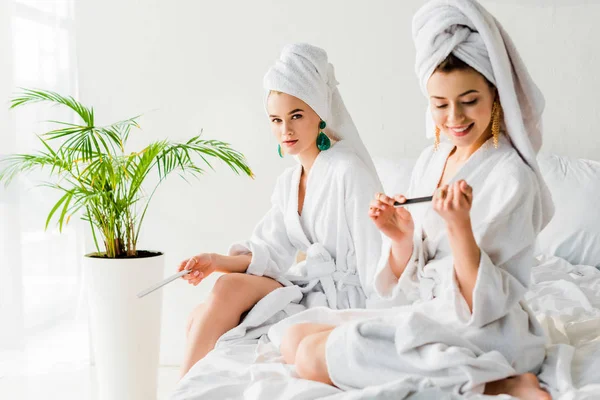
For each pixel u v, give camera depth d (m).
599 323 1.49
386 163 2.53
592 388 1.11
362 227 1.80
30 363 2.83
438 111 1.39
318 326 1.36
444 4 1.35
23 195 2.83
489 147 1.44
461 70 1.33
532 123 1.44
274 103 1.87
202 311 1.66
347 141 1.98
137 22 2.83
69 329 2.90
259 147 2.79
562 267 2.15
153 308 2.26
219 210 2.83
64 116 2.88
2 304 2.80
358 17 2.70
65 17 2.86
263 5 2.76
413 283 1.46
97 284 2.20
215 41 2.79
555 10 2.58
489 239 1.30
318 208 1.89
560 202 2.30
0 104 2.77
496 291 1.21
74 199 2.88
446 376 1.12
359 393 1.08
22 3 2.80
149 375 2.26
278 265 1.92
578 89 2.59
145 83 2.84
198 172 2.82
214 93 2.80
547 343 1.34
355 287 1.83
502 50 1.34
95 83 2.86
